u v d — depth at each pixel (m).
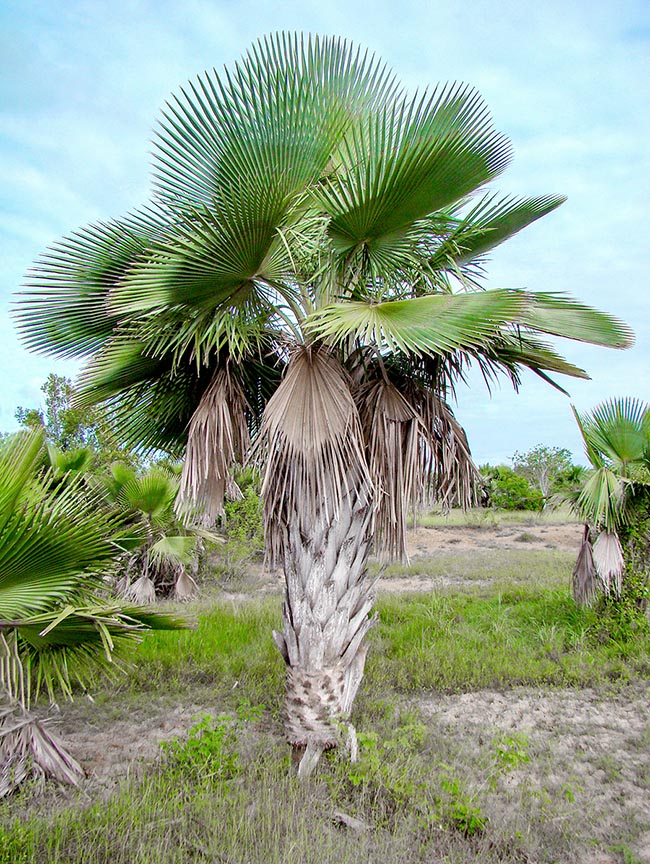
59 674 3.78
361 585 4.56
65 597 3.68
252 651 7.04
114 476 10.22
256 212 3.49
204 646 7.11
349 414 4.12
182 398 5.09
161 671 6.35
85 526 3.53
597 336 4.45
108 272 4.31
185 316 4.15
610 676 6.48
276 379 5.38
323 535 4.39
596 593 7.98
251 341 4.76
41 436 3.43
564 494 8.43
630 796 3.98
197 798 3.58
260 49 3.40
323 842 3.21
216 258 3.66
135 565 11.41
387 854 3.13
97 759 4.46
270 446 4.14
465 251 4.81
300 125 3.66
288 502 4.48
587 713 5.52
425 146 3.38
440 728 5.05
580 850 3.31
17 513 3.26
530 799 3.80
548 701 5.82
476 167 3.66
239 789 3.78
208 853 3.08
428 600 10.20
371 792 3.81
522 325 4.33
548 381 5.05
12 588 3.48
